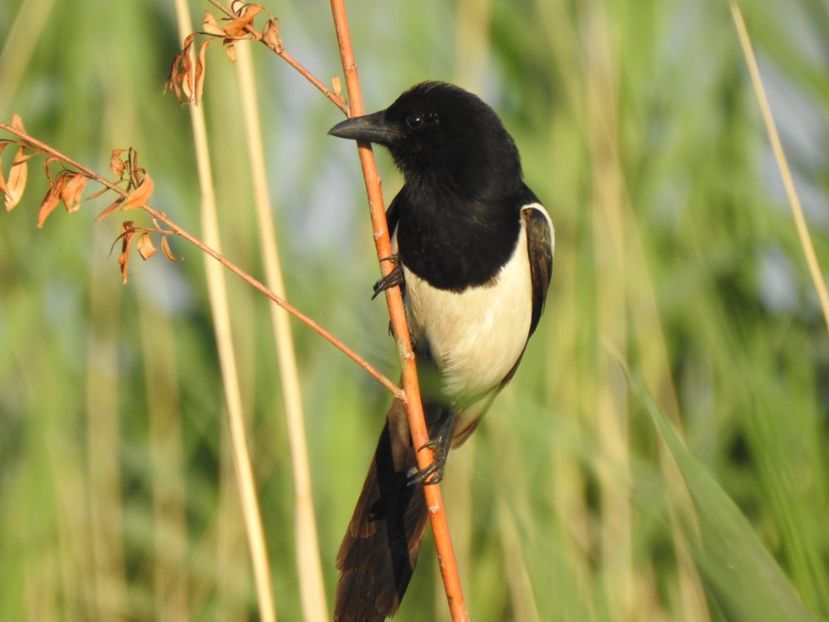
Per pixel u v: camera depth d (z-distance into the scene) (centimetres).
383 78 1080
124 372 1154
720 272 1066
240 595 1054
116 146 1090
